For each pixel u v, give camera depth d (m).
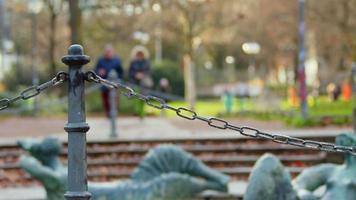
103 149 16.52
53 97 31.67
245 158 15.94
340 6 38.31
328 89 45.22
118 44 47.16
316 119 19.80
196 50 49.03
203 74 66.38
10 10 45.31
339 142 8.90
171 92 48.44
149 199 10.80
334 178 9.19
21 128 20.86
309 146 7.31
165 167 11.16
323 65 51.44
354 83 18.17
